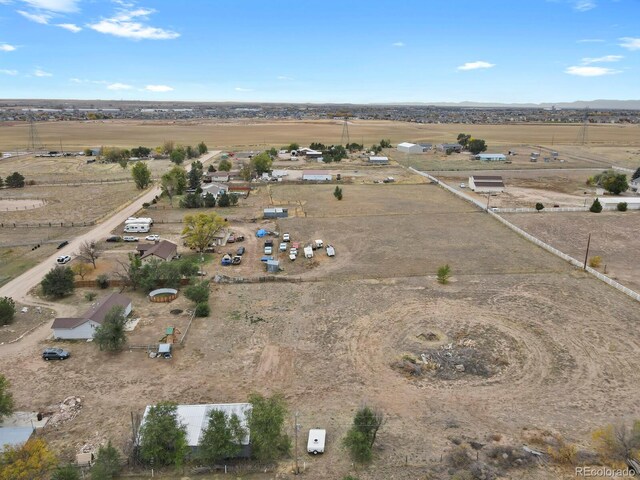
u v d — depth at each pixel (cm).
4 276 6544
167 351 4547
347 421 3662
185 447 3203
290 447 3372
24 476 2848
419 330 5047
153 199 11194
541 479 3062
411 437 3478
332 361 4497
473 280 6375
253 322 5262
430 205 10738
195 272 6419
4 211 10262
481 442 3409
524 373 4281
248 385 4134
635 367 4350
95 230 8831
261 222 9406
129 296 5984
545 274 6569
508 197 11456
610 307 5544
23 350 4697
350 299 5825
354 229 8838
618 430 3409
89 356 4606
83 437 3500
